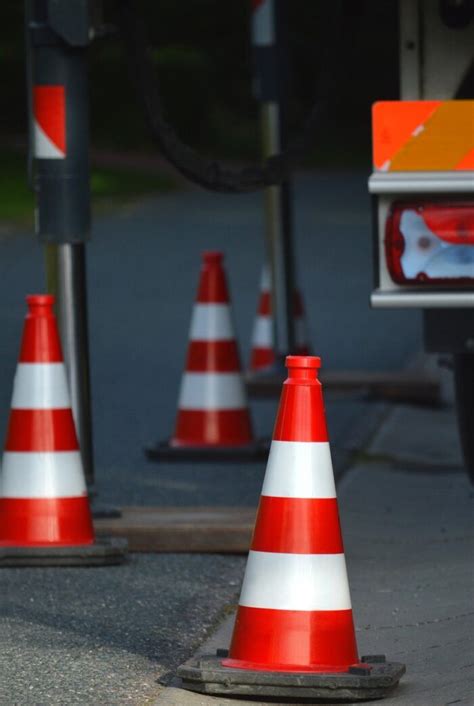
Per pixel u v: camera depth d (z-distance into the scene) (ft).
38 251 137.69
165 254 139.23
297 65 301.84
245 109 292.61
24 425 41.50
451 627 35.09
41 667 32.07
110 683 31.04
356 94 294.46
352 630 31.04
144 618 35.99
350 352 86.02
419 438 61.16
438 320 37.04
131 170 224.74
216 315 57.67
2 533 41.52
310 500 30.81
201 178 44.29
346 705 30.04
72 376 45.06
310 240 153.17
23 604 37.11
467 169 32.09
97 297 110.42
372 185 32.14
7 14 282.97
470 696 30.14
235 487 51.65
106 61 257.14
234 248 144.25
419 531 45.24
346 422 64.39
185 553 42.70
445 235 32.32
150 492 50.67
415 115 32.14
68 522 41.39
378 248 32.58
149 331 93.20
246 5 306.76
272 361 78.33
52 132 44.24
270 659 30.50
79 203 44.47
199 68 265.13
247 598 30.86
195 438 57.41
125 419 65.87
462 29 34.94
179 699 30.07
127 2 43.42
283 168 45.88
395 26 35.27
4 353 82.58
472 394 48.14
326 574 30.73
